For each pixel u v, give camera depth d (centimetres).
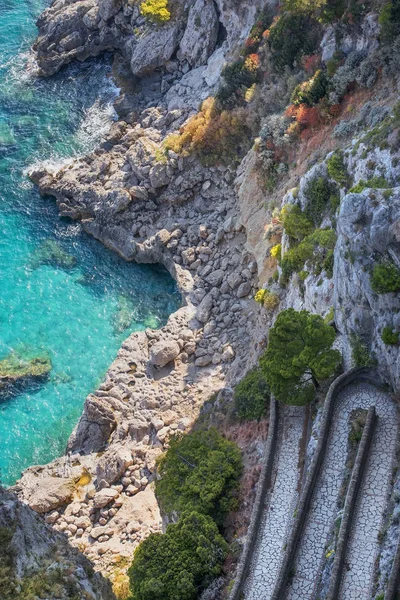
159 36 11400
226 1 10725
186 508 6397
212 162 9962
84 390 8831
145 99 11456
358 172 6975
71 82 12125
